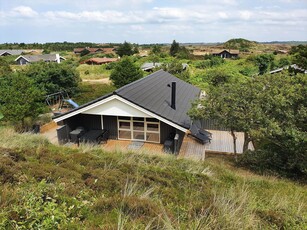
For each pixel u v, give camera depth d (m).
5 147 7.12
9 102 13.64
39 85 21.03
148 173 6.31
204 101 10.32
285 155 9.57
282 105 8.84
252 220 3.95
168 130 12.62
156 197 4.71
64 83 22.95
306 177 9.05
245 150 10.59
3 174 4.74
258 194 5.98
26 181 4.68
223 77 27.83
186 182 6.04
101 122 13.45
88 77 38.75
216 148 13.04
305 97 9.20
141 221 3.54
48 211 3.30
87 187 4.86
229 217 3.80
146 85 14.56
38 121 15.99
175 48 73.38
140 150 9.46
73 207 3.69
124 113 11.88
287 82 10.10
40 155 6.80
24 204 3.46
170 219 3.63
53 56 68.19
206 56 65.75
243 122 9.12
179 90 16.72
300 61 19.64
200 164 8.19
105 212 3.83
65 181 4.86
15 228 2.99
